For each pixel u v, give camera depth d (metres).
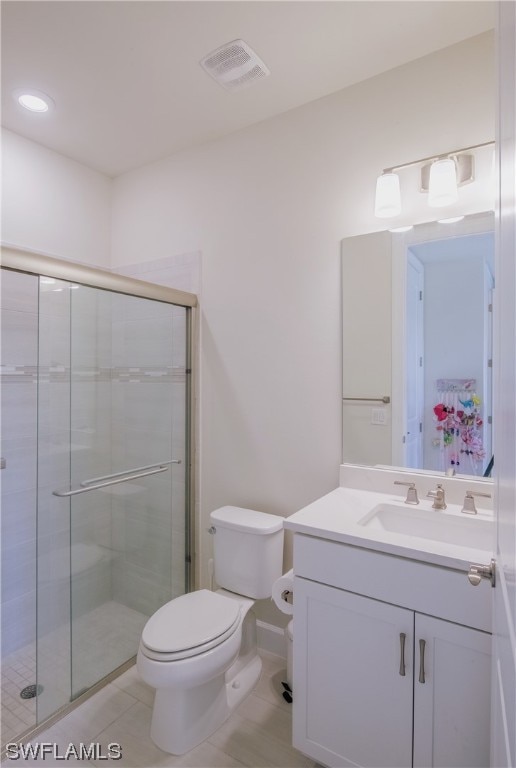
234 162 2.13
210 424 2.23
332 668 1.29
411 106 1.66
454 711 1.09
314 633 1.32
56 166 2.32
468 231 1.55
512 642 0.54
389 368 1.71
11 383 2.00
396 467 1.70
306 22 1.46
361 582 1.23
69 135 2.16
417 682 1.15
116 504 2.09
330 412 1.85
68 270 1.79
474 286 1.55
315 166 1.88
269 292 2.02
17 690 1.78
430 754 1.13
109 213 2.61
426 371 1.64
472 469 1.56
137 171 2.51
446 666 1.10
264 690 1.76
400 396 1.69
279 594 1.53
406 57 1.63
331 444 1.85
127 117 2.01
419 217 1.64
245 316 2.10
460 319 1.58
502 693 0.69
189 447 2.27
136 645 2.03
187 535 2.30
